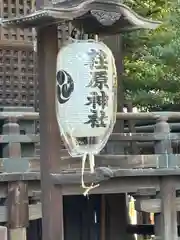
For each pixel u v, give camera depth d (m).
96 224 10.00
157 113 7.68
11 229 6.80
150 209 7.61
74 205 9.91
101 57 5.38
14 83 9.26
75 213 9.91
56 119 5.48
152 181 7.66
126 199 10.34
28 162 7.23
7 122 7.28
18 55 9.30
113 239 9.99
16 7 9.25
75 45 5.36
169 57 11.88
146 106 12.92
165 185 7.68
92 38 5.85
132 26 5.66
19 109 8.85
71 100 5.30
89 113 5.30
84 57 5.32
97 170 5.58
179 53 11.71
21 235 6.86
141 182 7.59
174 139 7.72
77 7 5.09
